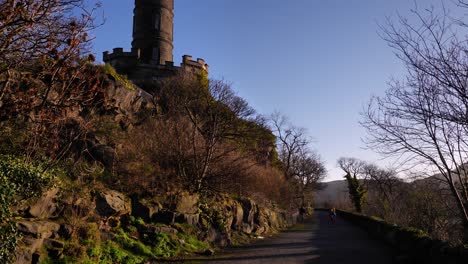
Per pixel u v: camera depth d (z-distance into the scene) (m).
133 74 40.94
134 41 46.59
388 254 16.12
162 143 19.84
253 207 24.44
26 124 10.91
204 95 28.34
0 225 8.44
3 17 7.43
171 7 48.53
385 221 25.02
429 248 12.58
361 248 18.27
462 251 9.88
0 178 8.80
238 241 20.00
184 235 15.60
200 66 44.59
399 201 26.47
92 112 14.13
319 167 73.44
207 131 24.53
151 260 12.68
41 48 8.30
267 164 39.72
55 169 11.44
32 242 9.02
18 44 8.11
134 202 15.11
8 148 10.67
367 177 63.88
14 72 8.63
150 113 24.56
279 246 18.97
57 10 8.21
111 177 15.43
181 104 26.94
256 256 15.26
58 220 10.73
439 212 17.80
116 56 42.00
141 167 17.11
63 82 8.72
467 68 9.36
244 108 30.88
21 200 9.42
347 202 90.06
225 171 21.78
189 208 17.44
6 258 8.24
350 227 36.19
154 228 14.34
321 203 115.00
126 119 20.91
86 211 12.00
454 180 12.55
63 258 9.59
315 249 17.83
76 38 8.34
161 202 16.23
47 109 9.03
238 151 26.66
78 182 12.89
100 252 11.05
